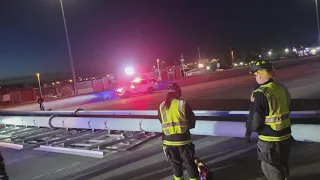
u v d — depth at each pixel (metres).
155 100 18.12
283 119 3.05
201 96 16.31
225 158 5.41
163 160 5.70
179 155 4.11
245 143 6.14
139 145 6.97
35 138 8.83
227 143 6.31
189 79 29.09
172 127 4.01
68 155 6.87
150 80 25.27
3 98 28.00
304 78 19.16
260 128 3.05
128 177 5.08
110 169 5.59
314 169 4.43
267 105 3.00
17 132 10.48
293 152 5.23
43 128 10.70
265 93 3.01
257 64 3.18
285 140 3.06
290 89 14.35
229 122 6.07
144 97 21.86
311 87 14.12
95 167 5.82
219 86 21.89
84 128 8.99
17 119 11.46
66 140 7.76
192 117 4.03
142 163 5.68
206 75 30.81
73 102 22.17
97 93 23.61
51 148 7.60
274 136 3.03
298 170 4.46
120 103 19.11
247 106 11.05
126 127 7.70
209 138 6.90
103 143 7.01
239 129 5.87
